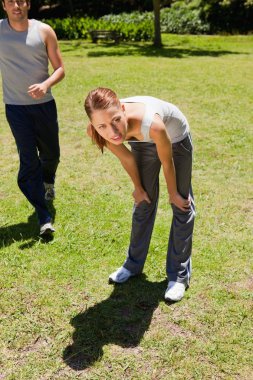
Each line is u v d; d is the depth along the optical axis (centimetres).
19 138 397
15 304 315
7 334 288
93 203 462
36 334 289
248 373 259
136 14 2914
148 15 2806
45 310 309
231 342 280
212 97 936
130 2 3372
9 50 383
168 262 326
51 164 447
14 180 524
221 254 371
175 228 313
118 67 1368
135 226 326
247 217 435
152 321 299
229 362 266
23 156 399
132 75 1209
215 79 1154
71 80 1123
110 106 245
